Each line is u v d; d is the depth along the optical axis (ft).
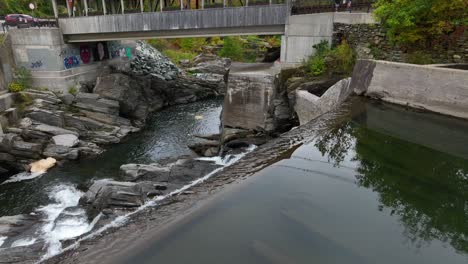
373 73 35.35
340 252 14.06
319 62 52.70
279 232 15.07
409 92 31.83
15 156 62.18
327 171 21.48
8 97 70.49
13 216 43.09
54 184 55.52
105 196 42.80
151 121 94.27
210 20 71.15
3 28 85.35
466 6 37.65
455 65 35.29
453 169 21.93
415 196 19.02
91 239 14.97
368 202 18.19
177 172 47.96
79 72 89.15
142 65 124.16
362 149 24.80
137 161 64.64
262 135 55.93
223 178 20.79
